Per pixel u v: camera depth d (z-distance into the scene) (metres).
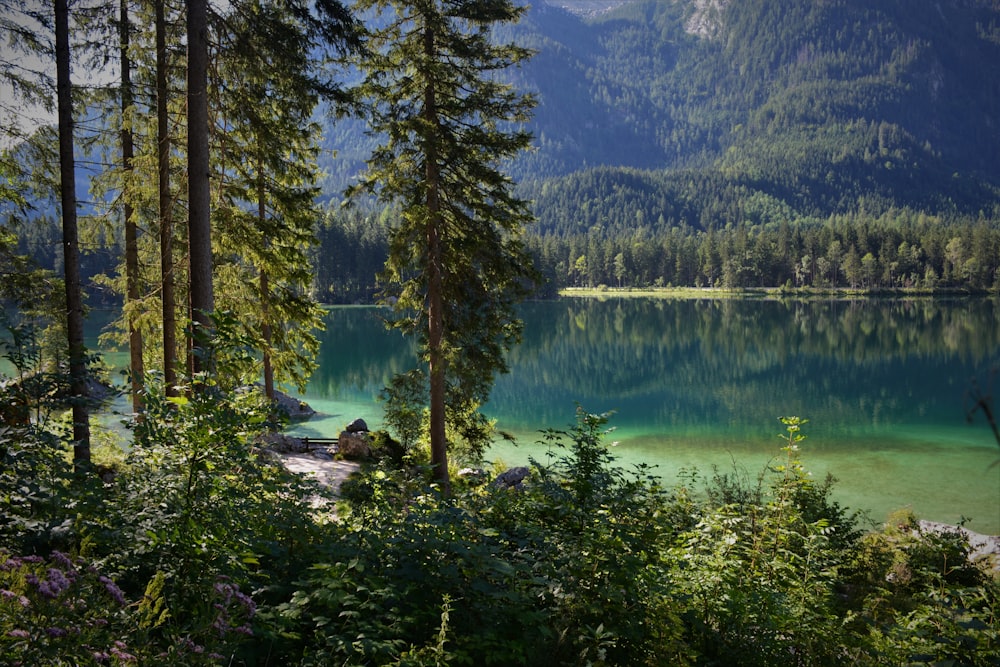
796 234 146.25
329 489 5.23
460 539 4.36
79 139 12.52
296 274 14.30
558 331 77.56
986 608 4.57
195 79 8.70
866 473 22.88
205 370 3.80
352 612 3.43
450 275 14.91
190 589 3.11
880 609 6.67
